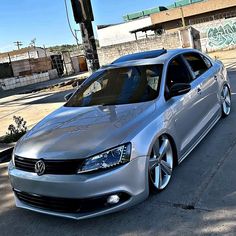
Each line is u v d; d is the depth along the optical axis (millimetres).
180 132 4512
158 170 4031
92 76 5488
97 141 3562
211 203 3734
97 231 3551
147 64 5008
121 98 4609
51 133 4016
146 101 4359
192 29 31016
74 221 3789
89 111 4465
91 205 3424
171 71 4930
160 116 4113
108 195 3428
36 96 17875
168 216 3613
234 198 3764
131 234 3422
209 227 3336
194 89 5109
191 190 4066
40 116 10680
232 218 3422
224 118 6688
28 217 4070
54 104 12938
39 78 34594
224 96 6629
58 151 3574
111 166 3438
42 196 3602
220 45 30438
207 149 5262
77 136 3746
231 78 12234
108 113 4211
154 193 4062
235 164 4594
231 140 5488
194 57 5812
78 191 3383
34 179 3588
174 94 4520
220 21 29953
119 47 34375
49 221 3893
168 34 31906
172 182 4320
